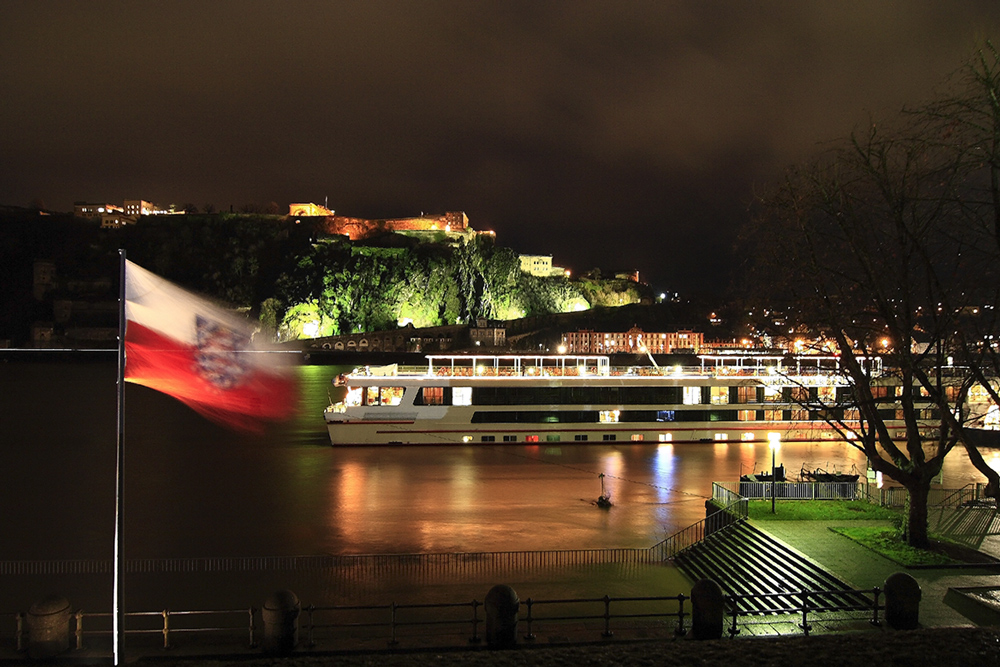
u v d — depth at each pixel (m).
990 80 18.72
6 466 66.44
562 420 73.38
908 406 29.58
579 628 26.30
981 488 42.91
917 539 29.88
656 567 35.50
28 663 19.27
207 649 20.84
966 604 23.27
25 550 40.44
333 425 72.50
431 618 29.28
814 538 31.61
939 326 24.12
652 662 14.95
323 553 38.91
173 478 59.84
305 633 27.25
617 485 55.22
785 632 22.58
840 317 29.44
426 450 70.44
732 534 34.56
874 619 22.14
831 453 68.94
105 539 42.47
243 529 44.00
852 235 27.73
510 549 39.44
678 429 74.56
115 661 17.98
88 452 74.38
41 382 184.62
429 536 41.97
